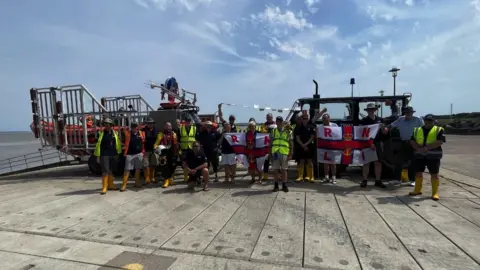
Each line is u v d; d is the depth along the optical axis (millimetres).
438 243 3777
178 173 9445
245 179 8141
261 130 8688
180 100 11516
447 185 6938
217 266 3326
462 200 5668
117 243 4012
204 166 6789
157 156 7543
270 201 5773
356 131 7078
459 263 3281
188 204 5730
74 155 10352
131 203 5934
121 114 9820
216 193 6547
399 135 7367
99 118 9891
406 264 3277
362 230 4234
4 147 39938
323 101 8492
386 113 8117
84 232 4426
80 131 9930
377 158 6770
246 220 4742
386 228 4289
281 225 4484
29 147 39031
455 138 25031
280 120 6562
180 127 7836
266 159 7668
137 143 7254
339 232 4180
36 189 7629
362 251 3596
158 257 3576
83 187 7695
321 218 4750
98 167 9922
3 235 4398
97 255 3664
